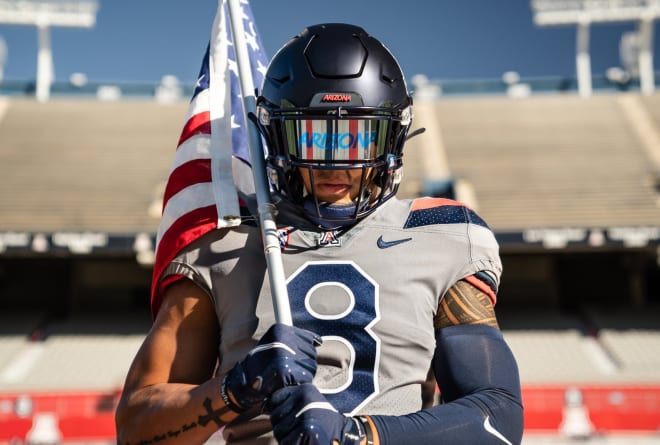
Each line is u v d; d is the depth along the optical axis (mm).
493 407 1405
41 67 20391
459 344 1505
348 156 1509
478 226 1619
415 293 1508
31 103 19938
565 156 17125
